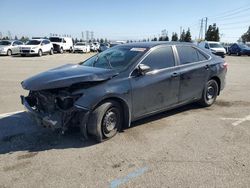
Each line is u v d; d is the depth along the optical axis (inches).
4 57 1029.2
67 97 178.9
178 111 265.6
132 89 200.5
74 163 163.2
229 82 464.4
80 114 182.1
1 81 435.8
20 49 1096.2
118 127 201.5
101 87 186.1
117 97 191.9
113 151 178.5
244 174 151.5
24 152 177.2
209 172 153.4
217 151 179.6
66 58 1028.5
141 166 159.8
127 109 201.0
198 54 266.2
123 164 162.2
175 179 146.3
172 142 193.3
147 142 192.7
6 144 188.9
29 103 203.5
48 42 1224.2
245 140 197.8
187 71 244.7
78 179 146.3
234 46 1534.2
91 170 155.3
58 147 184.2
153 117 245.4
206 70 265.4
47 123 181.2
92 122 184.4
